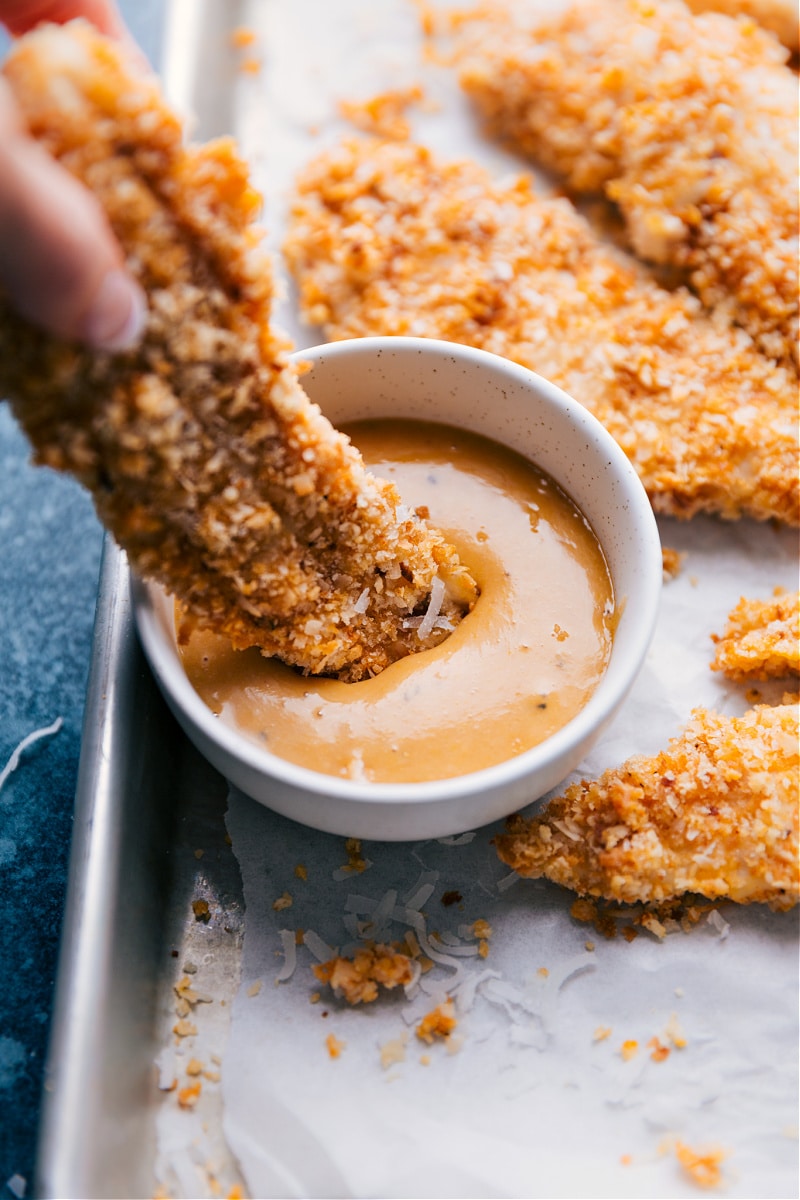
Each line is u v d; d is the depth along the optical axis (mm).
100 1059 264
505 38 393
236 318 251
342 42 409
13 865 320
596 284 357
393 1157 275
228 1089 281
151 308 240
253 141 391
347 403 309
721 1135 280
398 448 310
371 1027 288
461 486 305
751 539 342
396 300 353
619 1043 287
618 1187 274
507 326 349
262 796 275
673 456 336
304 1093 281
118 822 283
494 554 297
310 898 300
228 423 257
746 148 359
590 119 376
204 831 307
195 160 242
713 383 345
